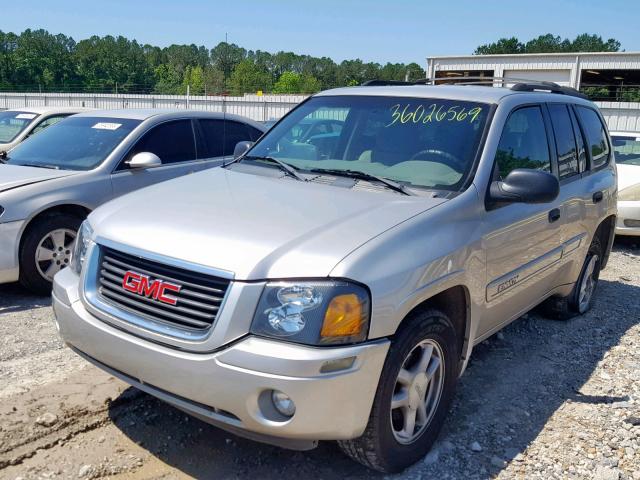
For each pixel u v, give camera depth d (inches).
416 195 135.9
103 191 234.5
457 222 130.5
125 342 112.7
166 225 119.6
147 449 128.3
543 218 165.0
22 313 205.6
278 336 102.5
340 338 103.3
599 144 219.1
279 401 103.7
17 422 133.5
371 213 123.1
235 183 147.0
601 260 233.6
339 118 169.0
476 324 139.6
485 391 162.4
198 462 125.3
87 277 123.5
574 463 130.3
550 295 197.2
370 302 106.3
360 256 108.0
